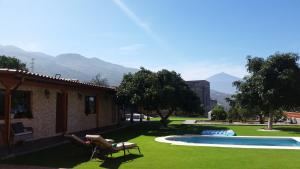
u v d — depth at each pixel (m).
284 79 25.38
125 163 11.16
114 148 12.04
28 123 16.12
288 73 25.56
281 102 25.77
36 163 11.02
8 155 12.16
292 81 25.55
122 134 21.92
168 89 25.66
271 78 26.03
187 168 10.42
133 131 24.23
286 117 36.12
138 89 25.27
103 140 11.68
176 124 32.34
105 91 26.98
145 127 28.14
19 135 13.55
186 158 12.20
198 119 41.81
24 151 13.36
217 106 40.44
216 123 34.09
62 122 19.66
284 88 25.78
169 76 28.42
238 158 12.26
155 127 28.19
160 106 26.02
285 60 26.31
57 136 18.50
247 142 20.14
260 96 26.20
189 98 29.36
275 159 12.08
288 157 12.53
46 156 12.34
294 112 40.91
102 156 11.95
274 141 20.36
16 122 14.98
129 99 25.33
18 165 10.66
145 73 26.34
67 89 19.28
